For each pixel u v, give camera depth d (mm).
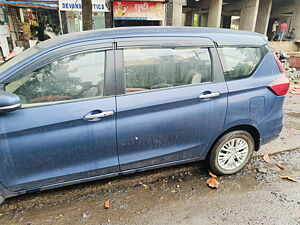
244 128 2656
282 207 2260
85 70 2020
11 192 2014
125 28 2385
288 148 3426
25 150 1895
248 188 2547
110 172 2262
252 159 3143
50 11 8664
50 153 1971
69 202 2326
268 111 2627
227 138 2572
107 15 9227
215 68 2361
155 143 2293
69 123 1943
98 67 2043
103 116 2008
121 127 2096
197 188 2549
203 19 26109
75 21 8930
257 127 2631
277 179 2709
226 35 2461
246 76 2488
